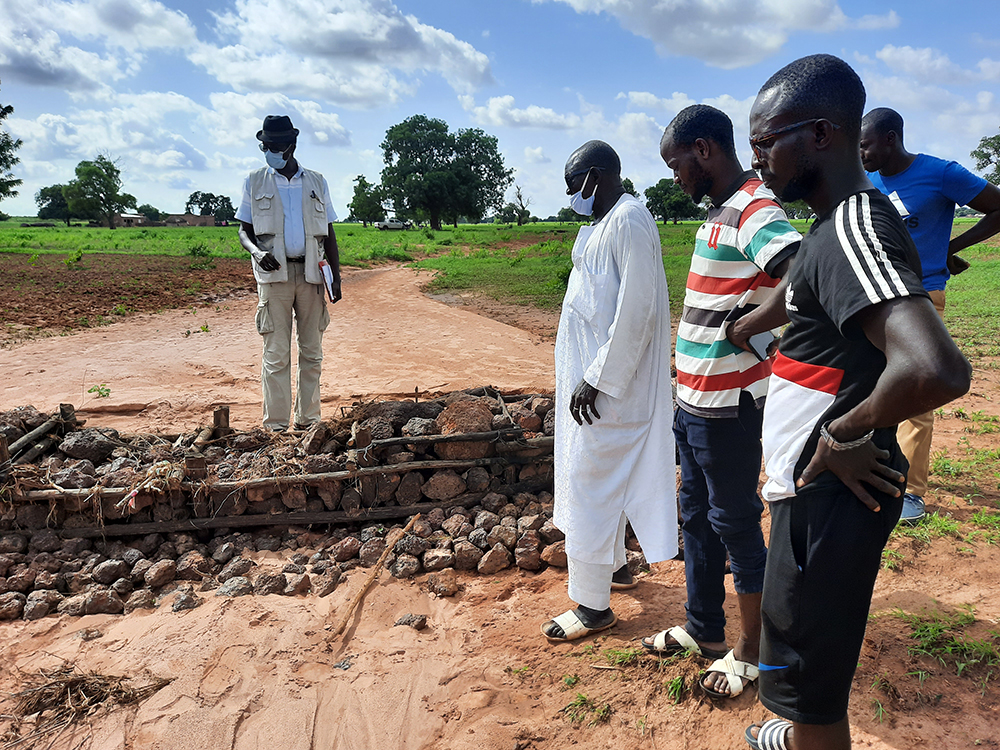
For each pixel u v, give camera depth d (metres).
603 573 3.06
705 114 2.56
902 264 1.51
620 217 2.82
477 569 3.76
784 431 1.82
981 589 3.17
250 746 2.54
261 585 3.59
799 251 1.79
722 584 2.82
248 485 3.96
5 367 8.30
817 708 1.83
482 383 7.70
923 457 3.93
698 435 2.62
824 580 1.74
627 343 2.79
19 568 3.64
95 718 2.67
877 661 2.67
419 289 18.59
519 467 4.35
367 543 3.87
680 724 2.53
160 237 60.03
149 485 3.85
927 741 2.29
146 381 7.73
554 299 15.48
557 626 3.11
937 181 3.79
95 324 11.76
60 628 3.28
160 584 3.64
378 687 2.84
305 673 2.95
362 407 4.64
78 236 58.06
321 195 5.30
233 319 12.68
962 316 11.38
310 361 5.47
